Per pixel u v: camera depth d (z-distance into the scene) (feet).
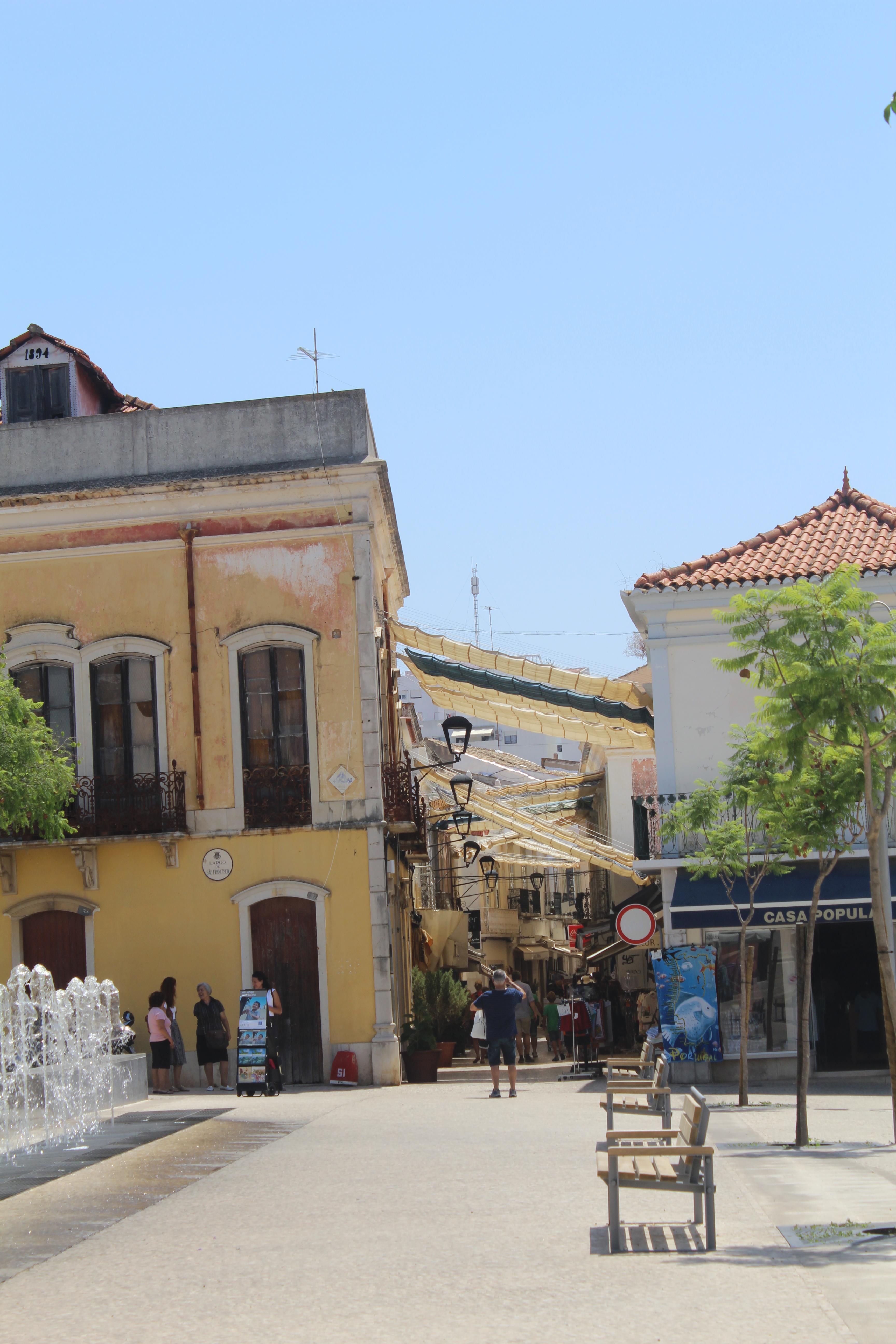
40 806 70.33
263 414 84.33
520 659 86.89
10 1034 69.51
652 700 87.15
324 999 78.95
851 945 81.66
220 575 82.74
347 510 82.17
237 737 81.51
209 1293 25.98
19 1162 44.11
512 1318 22.94
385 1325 22.91
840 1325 21.29
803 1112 47.06
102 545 83.76
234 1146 47.01
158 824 80.64
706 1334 21.18
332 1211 34.24
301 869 80.18
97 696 83.61
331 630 81.61
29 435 86.22
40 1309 25.31
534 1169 40.47
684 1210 33.50
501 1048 67.15
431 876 137.49
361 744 80.64
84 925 81.66
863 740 43.37
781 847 62.08
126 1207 35.65
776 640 43.83
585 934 140.05
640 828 84.43
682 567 85.66
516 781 174.70
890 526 88.79
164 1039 73.61
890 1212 31.55
